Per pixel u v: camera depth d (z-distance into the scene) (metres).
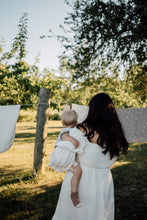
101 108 1.34
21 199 3.11
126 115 3.71
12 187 3.63
